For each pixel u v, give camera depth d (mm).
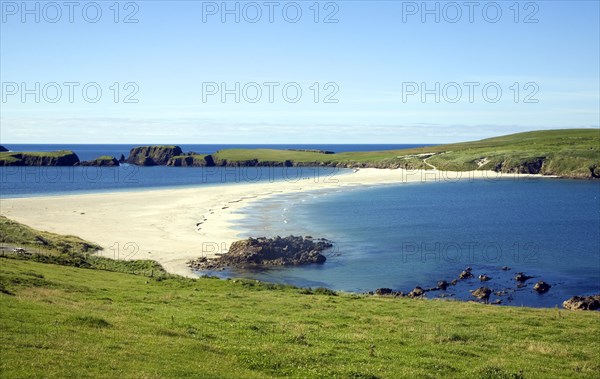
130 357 20547
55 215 105562
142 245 77688
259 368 21438
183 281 49875
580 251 79312
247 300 40438
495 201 147500
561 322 35875
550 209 130250
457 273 66500
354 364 22984
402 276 65062
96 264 61062
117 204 126688
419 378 21562
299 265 70625
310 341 26859
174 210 117250
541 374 23422
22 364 18219
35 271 44500
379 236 91875
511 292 57531
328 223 105688
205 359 21609
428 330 31578
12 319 24516
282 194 159750
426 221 109875
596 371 24641
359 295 47469
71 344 21406
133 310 32281
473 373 22828
